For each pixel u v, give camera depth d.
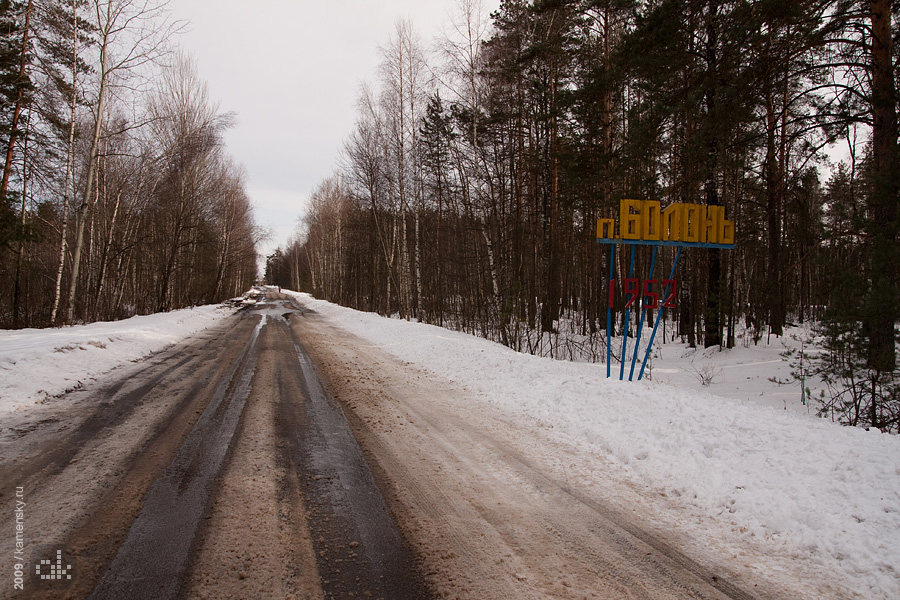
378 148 27.16
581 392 7.87
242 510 3.88
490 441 5.96
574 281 29.28
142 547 3.26
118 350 11.37
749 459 4.96
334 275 51.22
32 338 11.44
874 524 3.70
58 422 6.07
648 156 12.54
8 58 16.55
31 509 3.76
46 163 18.42
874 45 8.63
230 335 17.31
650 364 13.00
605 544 3.59
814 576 3.24
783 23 8.78
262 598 2.76
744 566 3.35
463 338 16.31
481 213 21.72
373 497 4.25
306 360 11.91
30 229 15.31
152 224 30.86
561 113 18.91
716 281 14.80
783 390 9.14
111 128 23.69
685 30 11.20
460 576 3.09
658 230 8.55
